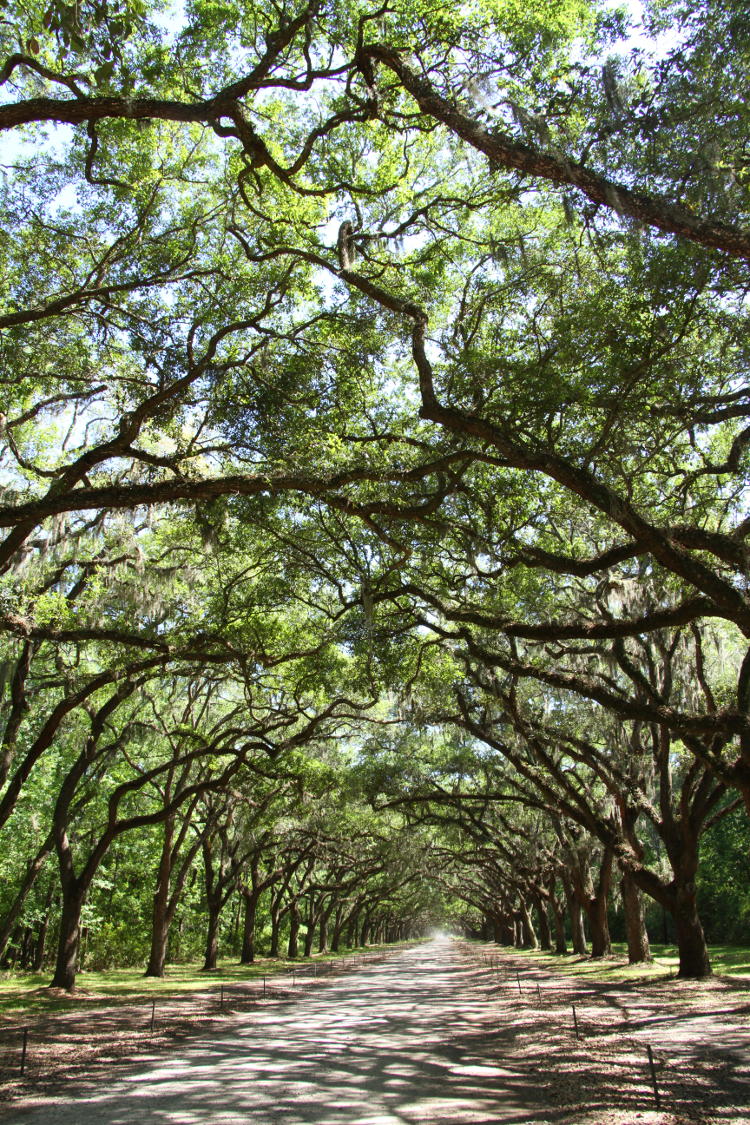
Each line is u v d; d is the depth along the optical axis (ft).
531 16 30.58
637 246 31.58
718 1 26.68
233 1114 26.30
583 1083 30.30
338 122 32.24
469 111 28.78
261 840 120.78
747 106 27.04
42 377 45.06
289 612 72.13
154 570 58.85
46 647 72.38
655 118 27.71
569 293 41.22
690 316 34.06
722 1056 34.42
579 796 73.10
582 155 28.66
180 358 45.93
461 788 123.65
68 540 58.08
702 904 141.49
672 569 31.96
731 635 65.05
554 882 140.77
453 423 33.55
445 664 74.18
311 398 47.21
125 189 43.45
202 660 58.23
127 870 126.11
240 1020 55.42
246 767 88.99
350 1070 34.91
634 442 41.19
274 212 45.11
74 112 27.22
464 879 219.20
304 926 245.65
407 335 45.65
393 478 35.60
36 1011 58.39
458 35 31.60
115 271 45.50
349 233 41.88
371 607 50.24
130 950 120.26
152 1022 49.65
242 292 45.93
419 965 136.15
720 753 59.67
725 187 27.68
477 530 49.37
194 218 45.98
